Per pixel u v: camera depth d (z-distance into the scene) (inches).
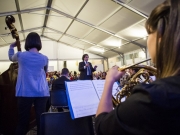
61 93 91.7
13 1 211.5
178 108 11.5
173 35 13.4
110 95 20.0
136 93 14.0
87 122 42.4
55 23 339.6
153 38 15.9
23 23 305.3
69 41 444.5
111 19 263.9
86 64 156.5
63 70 134.3
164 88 12.4
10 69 69.7
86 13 262.8
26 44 57.7
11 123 68.2
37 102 56.2
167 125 11.7
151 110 12.0
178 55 13.1
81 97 32.5
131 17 241.3
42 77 58.0
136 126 12.7
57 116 41.1
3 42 375.2
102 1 219.5
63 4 249.3
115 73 22.0
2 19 245.3
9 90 69.1
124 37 320.8
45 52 459.8
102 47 417.7
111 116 15.0
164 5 14.9
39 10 264.1
